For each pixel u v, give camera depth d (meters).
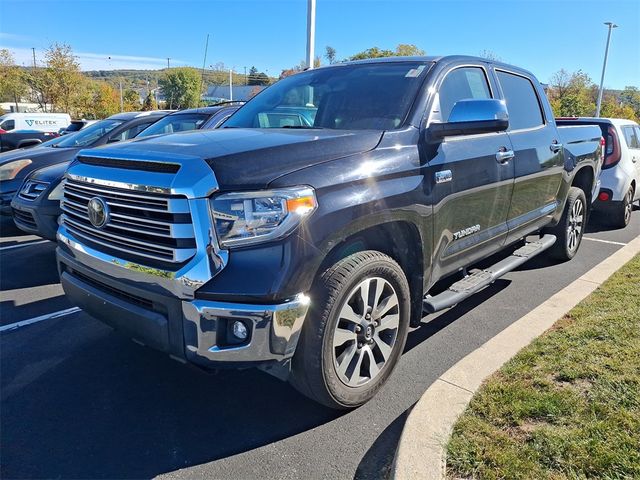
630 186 8.41
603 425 2.55
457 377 3.09
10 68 50.12
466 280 4.02
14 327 4.29
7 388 3.32
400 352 3.25
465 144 3.68
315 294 2.68
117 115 8.84
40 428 2.91
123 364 3.65
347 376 2.92
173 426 2.94
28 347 3.91
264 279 2.45
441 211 3.38
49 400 3.19
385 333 3.16
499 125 3.29
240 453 2.70
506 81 4.61
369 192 2.82
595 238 7.68
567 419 2.63
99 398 3.22
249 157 2.60
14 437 2.82
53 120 27.50
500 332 3.94
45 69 44.44
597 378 2.99
